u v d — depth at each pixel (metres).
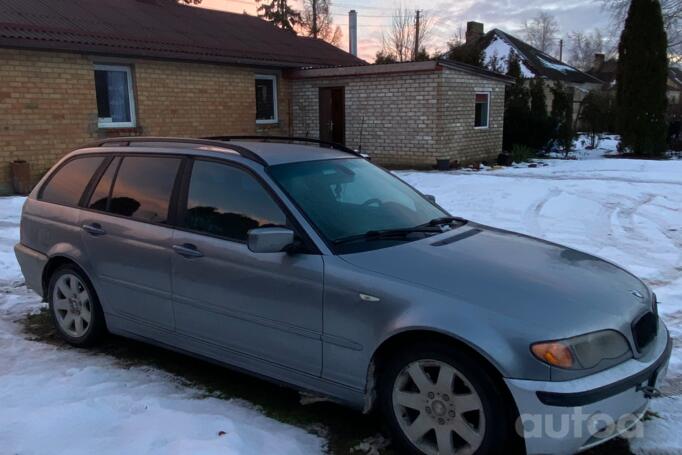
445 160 16.19
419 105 16.25
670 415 3.54
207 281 3.79
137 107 14.63
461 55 25.72
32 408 3.55
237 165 3.89
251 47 17.66
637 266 6.84
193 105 15.91
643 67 19.73
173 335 4.09
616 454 3.16
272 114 18.58
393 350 3.16
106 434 3.26
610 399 2.78
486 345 2.79
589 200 10.86
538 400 2.70
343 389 3.32
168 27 16.75
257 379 4.12
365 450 3.22
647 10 19.42
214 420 3.39
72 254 4.59
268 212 3.67
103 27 14.52
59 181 4.96
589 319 2.90
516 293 3.01
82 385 3.92
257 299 3.57
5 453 3.06
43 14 14.01
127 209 4.35
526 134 20.55
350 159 4.47
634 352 2.97
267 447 3.16
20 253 5.09
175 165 4.20
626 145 20.55
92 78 13.60
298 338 3.44
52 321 5.17
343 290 3.23
